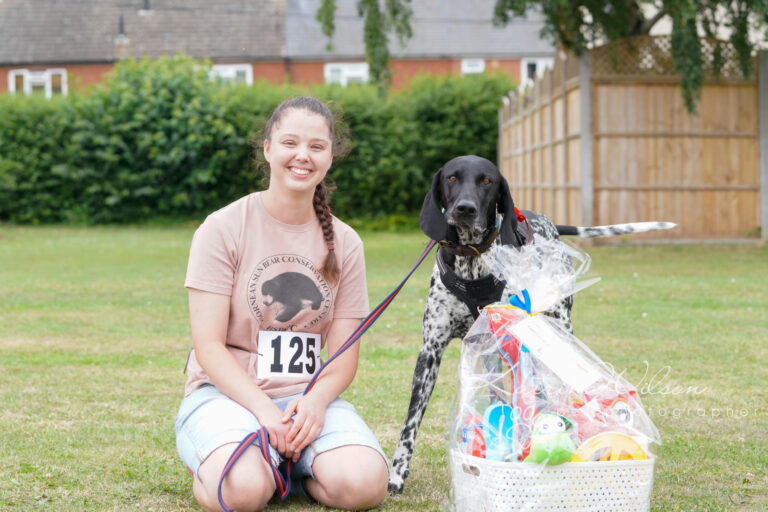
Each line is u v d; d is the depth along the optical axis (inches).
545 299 115.9
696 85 491.5
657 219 556.1
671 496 120.9
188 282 120.0
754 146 554.3
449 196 136.9
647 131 550.3
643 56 545.3
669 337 247.8
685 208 556.7
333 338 127.2
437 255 143.4
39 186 869.2
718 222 559.2
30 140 866.1
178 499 119.3
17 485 124.3
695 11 475.5
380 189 862.5
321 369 121.0
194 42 1213.1
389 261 494.6
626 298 327.6
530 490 100.4
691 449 143.8
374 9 561.6
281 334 123.3
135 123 848.3
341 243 127.8
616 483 101.4
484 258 135.9
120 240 687.7
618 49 544.4
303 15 1226.0
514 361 111.3
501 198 139.9
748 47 514.6
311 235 124.6
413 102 854.5
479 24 1200.8
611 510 101.5
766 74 545.3
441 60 1178.6
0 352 234.4
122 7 1254.9
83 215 879.7
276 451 113.0
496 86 864.3
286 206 122.0
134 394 185.8
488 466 102.2
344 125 133.0
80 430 156.3
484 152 866.1
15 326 278.8
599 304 312.7
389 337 257.3
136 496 120.4
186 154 849.5
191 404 119.0
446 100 850.8
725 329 260.2
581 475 100.7
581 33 531.8
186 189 883.4
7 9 1259.2
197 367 125.9
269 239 122.8
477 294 136.9
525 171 729.0
